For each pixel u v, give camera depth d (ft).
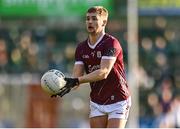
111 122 83.61
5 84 150.92
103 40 82.84
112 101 83.87
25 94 150.10
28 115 149.38
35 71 175.52
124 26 185.88
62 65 178.91
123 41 180.04
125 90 84.38
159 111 164.35
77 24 196.65
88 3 152.05
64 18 194.59
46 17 191.52
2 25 189.98
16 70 175.52
